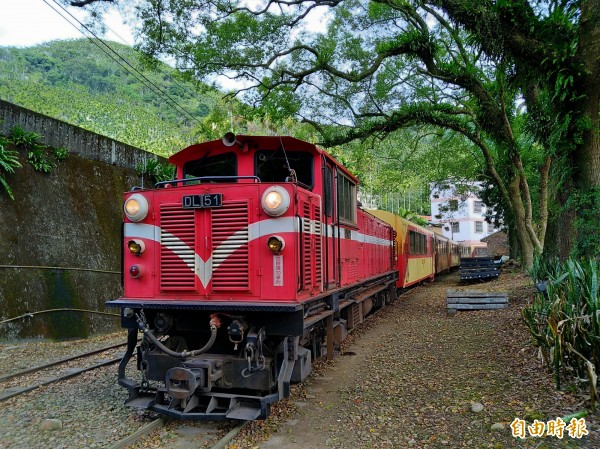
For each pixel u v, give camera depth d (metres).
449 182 26.75
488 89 15.39
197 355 4.99
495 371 6.41
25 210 11.21
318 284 6.30
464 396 5.58
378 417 5.19
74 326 11.34
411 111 16.06
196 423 5.12
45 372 7.65
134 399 5.29
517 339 8.00
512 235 26.66
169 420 5.20
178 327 5.46
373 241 12.14
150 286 5.49
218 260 5.22
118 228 14.05
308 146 6.37
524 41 9.59
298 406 5.72
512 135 15.02
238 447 4.48
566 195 8.94
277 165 6.57
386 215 17.11
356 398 5.93
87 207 13.09
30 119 12.02
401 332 10.34
